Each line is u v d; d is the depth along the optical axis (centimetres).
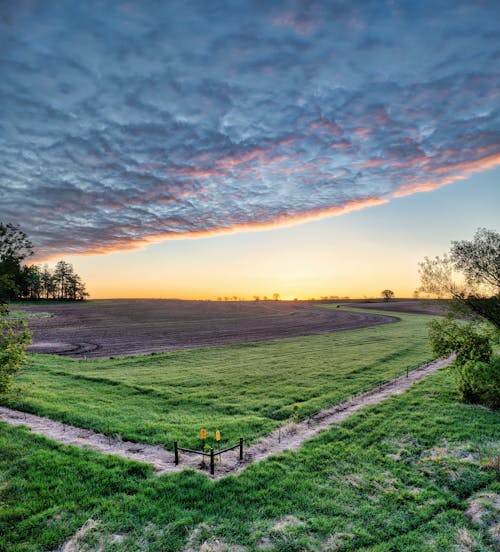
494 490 1247
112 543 998
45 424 1912
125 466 1412
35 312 10338
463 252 2258
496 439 1683
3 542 1002
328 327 7838
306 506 1181
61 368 3419
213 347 4806
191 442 1703
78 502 1186
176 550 973
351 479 1346
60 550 980
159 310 12925
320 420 2050
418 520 1102
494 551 959
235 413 2200
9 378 1723
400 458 1522
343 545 993
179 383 2859
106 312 11412
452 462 1451
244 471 1398
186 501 1200
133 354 4369
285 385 2811
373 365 3544
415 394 2475
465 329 2422
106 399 2414
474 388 2242
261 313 12575
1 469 1386
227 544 995
